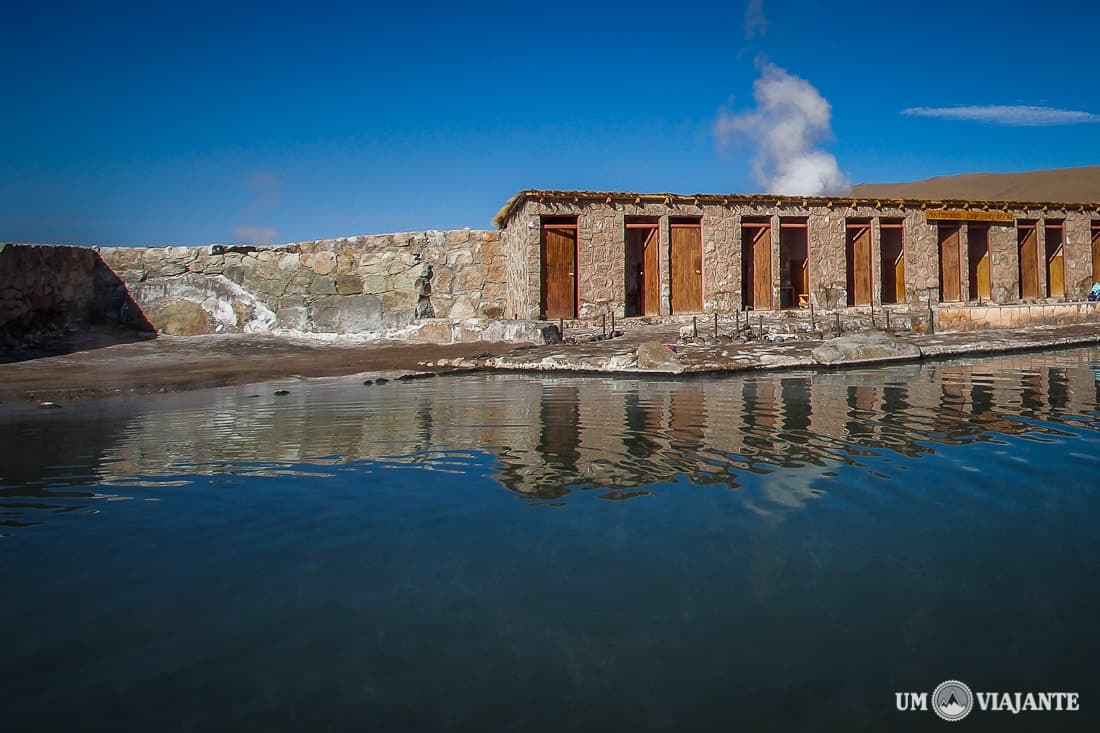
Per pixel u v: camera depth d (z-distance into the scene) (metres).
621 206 19.59
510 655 2.67
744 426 6.58
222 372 12.50
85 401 9.46
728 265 20.70
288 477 5.07
